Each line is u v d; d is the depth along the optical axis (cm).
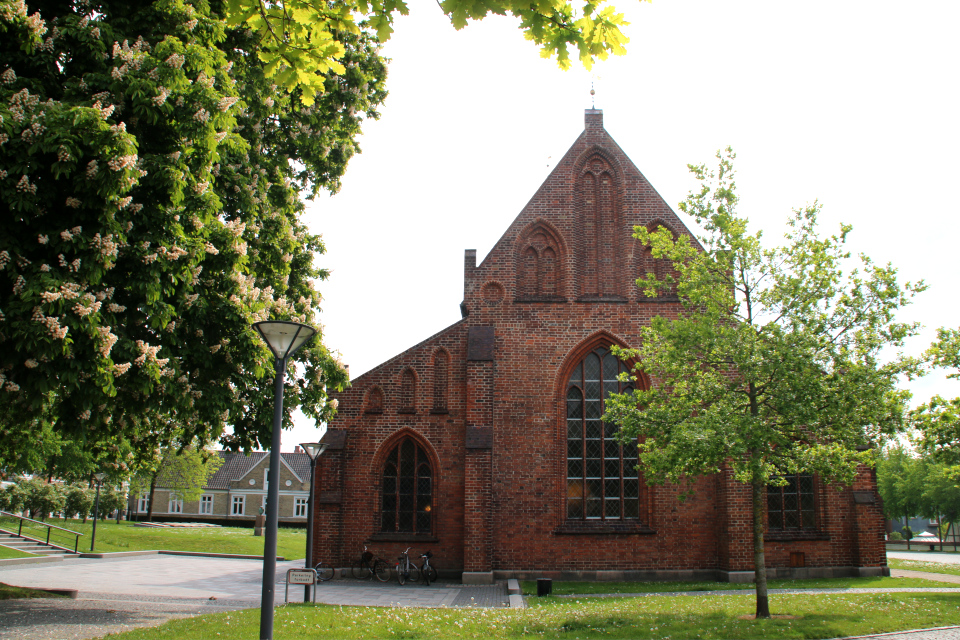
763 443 1689
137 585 2466
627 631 1443
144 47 1273
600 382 2741
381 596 2164
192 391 1460
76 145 1038
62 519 5719
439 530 2611
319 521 2619
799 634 1399
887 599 1856
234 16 787
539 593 2184
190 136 1264
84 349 1072
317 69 832
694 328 1795
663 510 2609
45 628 1385
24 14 1149
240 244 1497
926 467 7475
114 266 1195
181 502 9069
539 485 2630
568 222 2867
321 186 2336
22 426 1334
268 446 1786
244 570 3162
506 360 2738
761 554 1658
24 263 1063
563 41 718
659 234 1945
